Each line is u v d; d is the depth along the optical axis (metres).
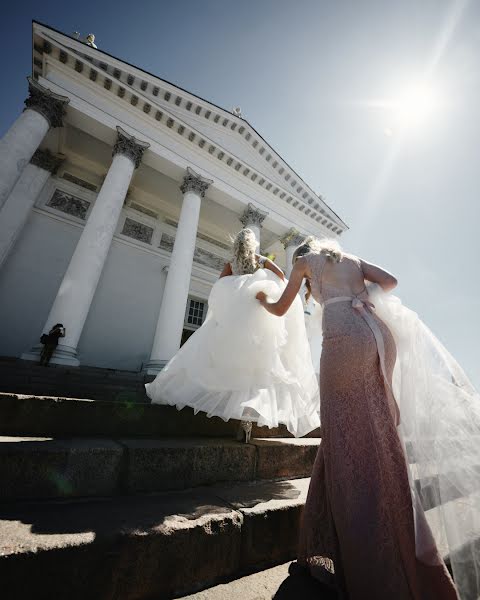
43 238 11.03
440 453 1.31
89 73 10.70
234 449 2.18
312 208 16.06
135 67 11.73
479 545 1.15
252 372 2.34
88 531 1.16
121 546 1.13
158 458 1.84
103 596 1.06
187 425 2.68
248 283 2.55
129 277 12.58
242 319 2.40
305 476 2.52
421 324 1.65
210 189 13.07
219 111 14.08
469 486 1.23
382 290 1.69
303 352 2.68
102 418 2.35
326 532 1.40
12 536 1.06
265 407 2.09
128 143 10.83
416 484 1.25
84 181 12.92
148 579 1.16
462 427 1.34
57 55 10.30
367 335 1.43
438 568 1.08
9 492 1.44
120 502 1.55
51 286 10.62
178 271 10.23
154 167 12.29
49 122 9.68
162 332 9.21
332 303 1.60
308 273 1.85
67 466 1.59
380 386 1.41
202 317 14.55
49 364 6.93
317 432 3.75
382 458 1.26
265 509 1.61
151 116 11.84
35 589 0.96
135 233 13.58
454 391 1.44
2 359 7.11
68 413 2.24
